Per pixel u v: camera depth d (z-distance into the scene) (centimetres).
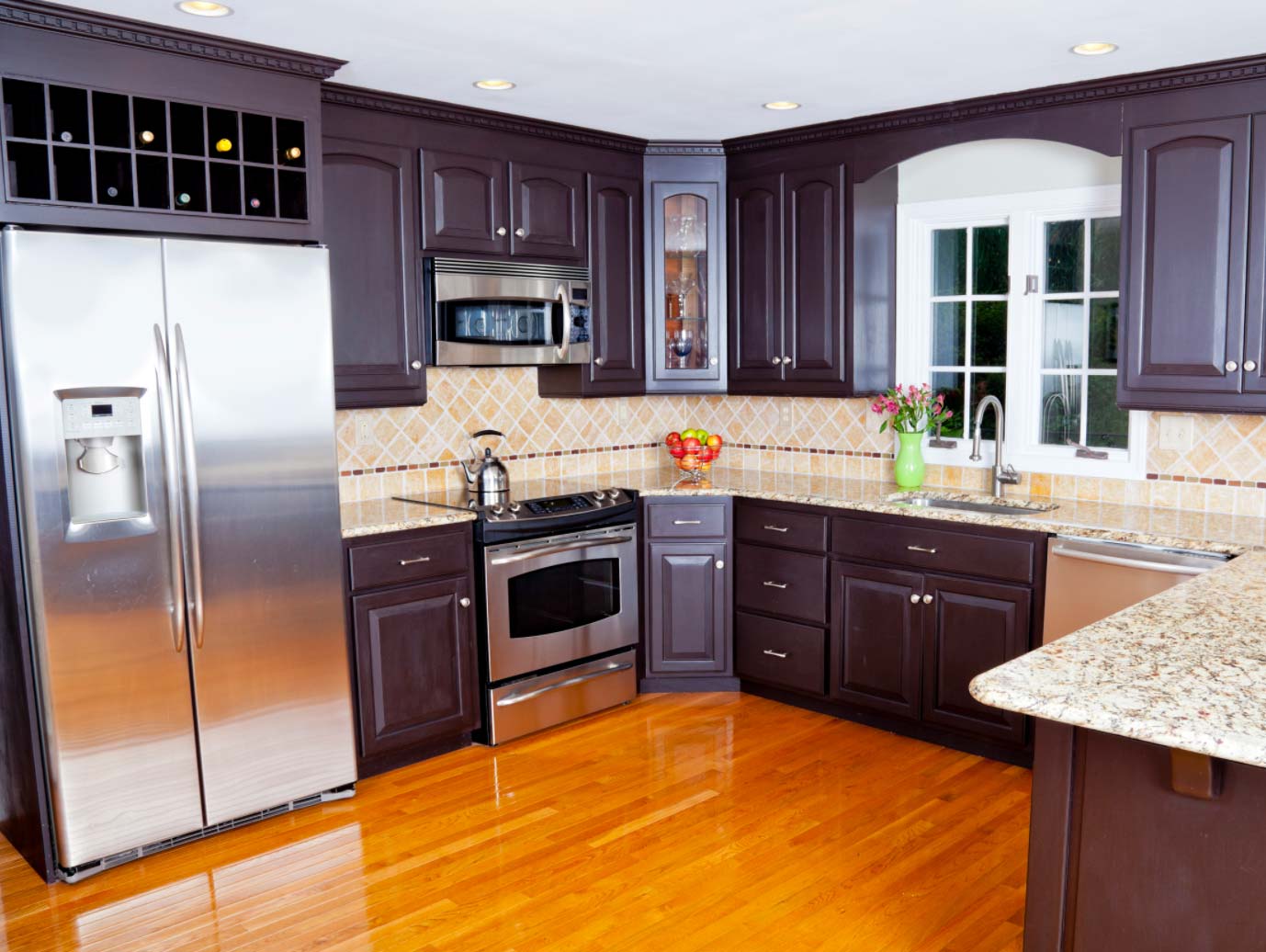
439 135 378
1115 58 319
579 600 408
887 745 381
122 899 279
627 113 394
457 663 377
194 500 296
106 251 277
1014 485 409
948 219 422
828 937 257
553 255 417
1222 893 182
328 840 313
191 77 295
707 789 344
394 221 368
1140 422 376
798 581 412
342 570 335
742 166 444
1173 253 336
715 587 435
